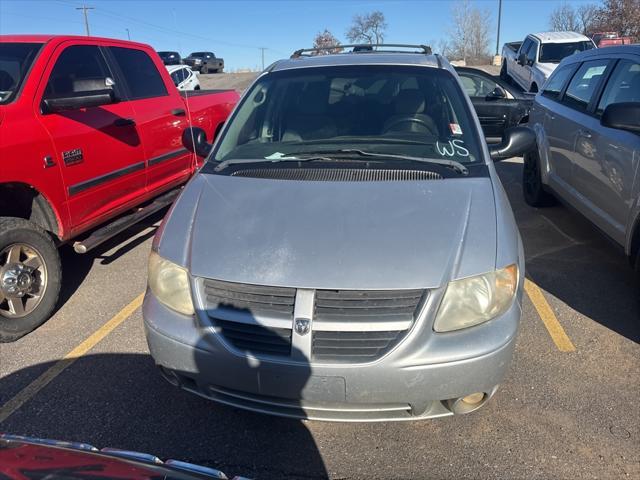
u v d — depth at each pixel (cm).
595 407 281
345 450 257
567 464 245
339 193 269
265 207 262
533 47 1377
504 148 344
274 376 221
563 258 478
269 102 364
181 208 277
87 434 271
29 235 361
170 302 244
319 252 232
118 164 452
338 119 346
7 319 353
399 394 220
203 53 4366
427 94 351
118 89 473
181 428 274
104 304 411
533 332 356
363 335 218
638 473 239
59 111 373
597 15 2772
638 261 359
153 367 327
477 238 241
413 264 226
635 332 354
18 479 126
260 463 250
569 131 495
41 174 369
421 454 253
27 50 409
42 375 321
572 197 487
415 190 271
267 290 225
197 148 382
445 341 220
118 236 563
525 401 287
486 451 253
